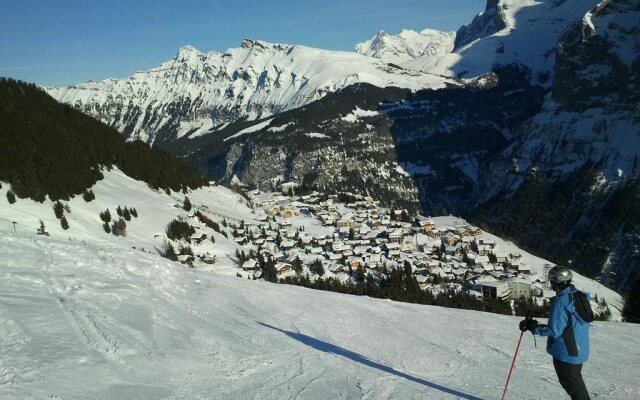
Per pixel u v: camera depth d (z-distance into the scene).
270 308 17.08
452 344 15.20
